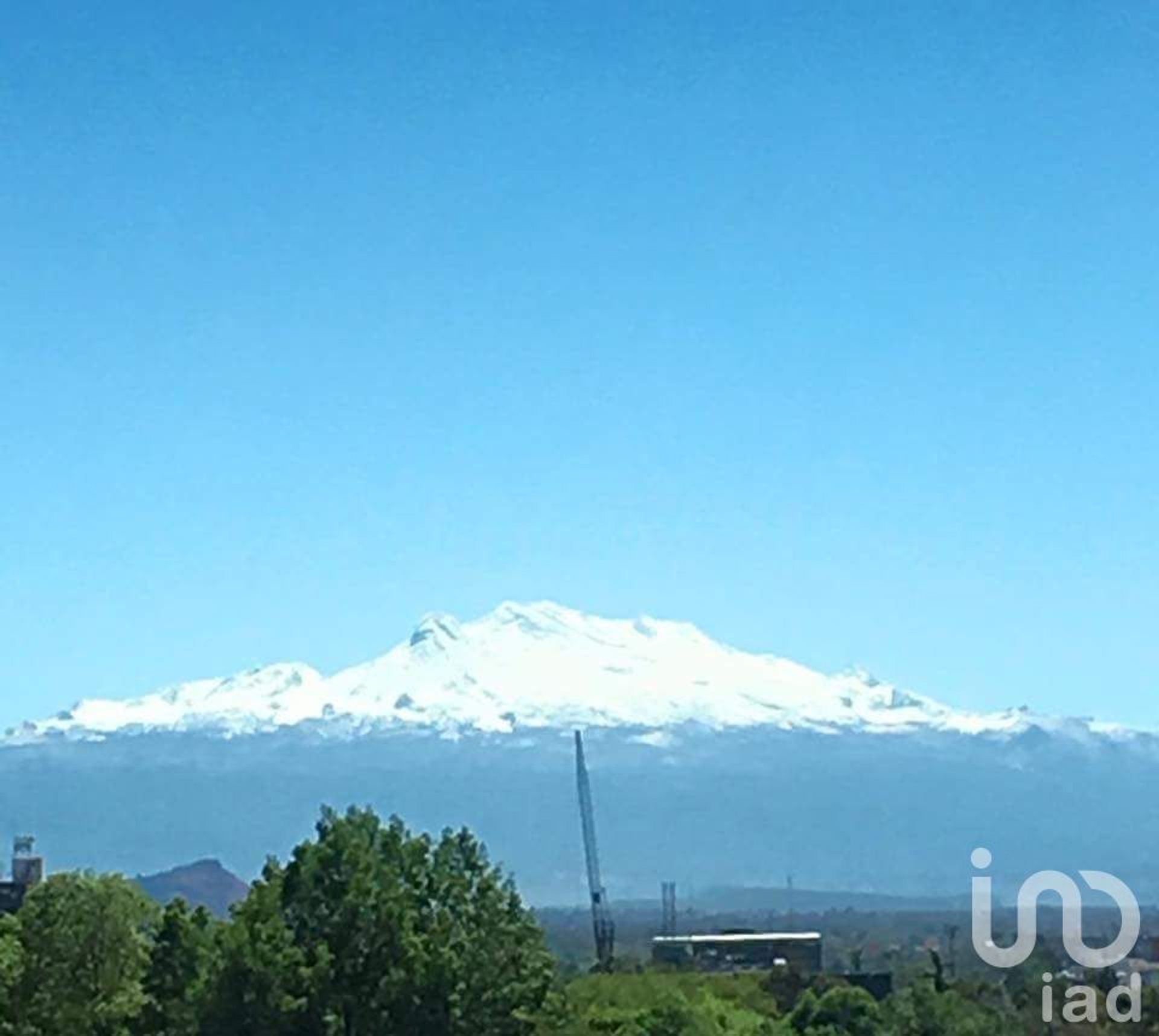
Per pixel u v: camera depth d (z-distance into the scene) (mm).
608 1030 142750
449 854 107125
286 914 103375
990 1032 159125
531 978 104625
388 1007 100750
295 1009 99562
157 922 122312
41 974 122188
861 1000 162500
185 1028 101938
